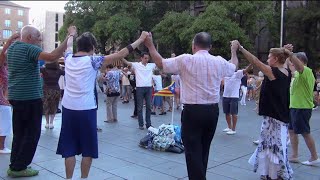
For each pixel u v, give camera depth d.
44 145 6.84
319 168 5.68
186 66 3.76
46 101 8.53
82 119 4.02
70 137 4.08
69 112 4.03
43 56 4.48
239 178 5.11
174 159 6.02
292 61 5.17
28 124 4.85
